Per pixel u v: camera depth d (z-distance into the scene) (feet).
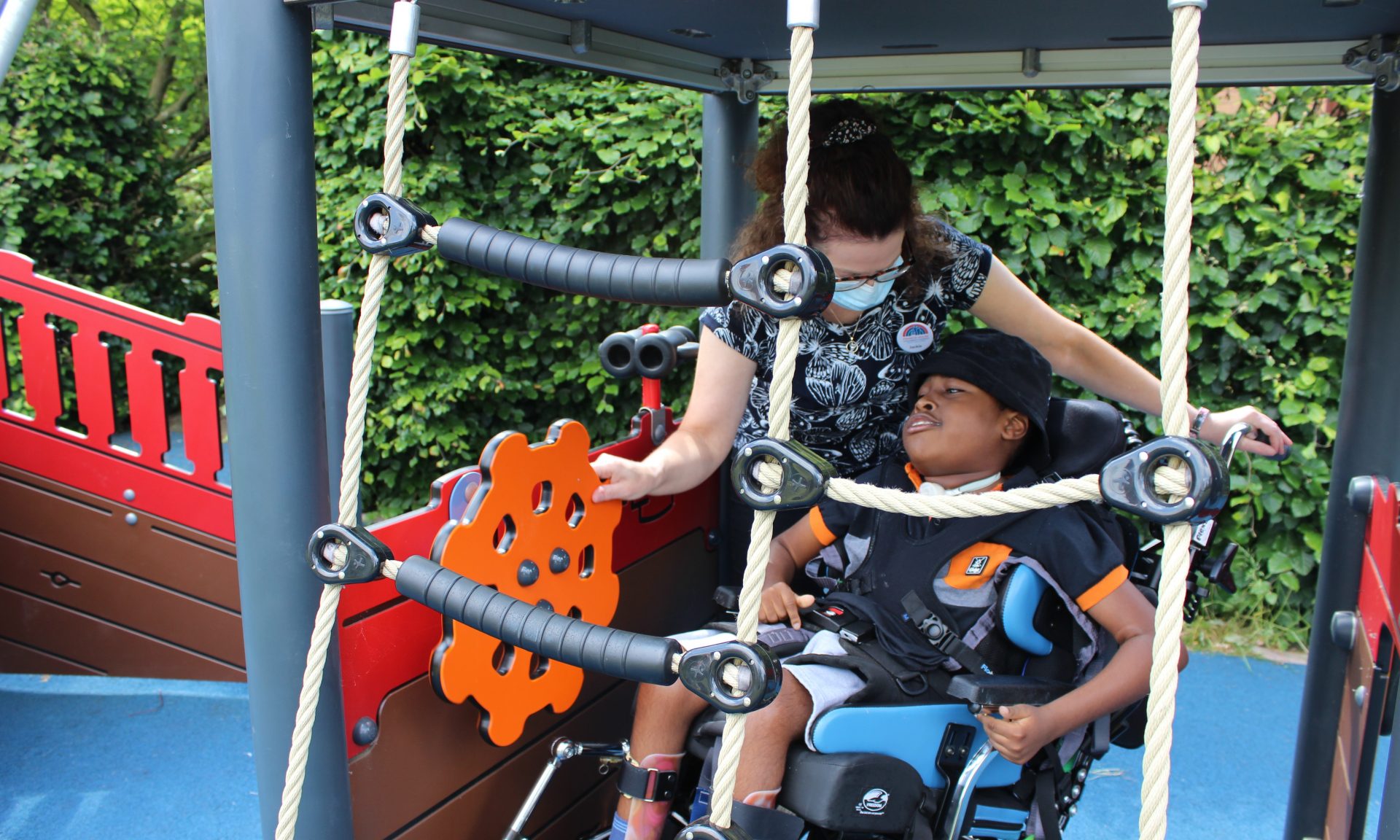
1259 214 13.14
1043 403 6.27
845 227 5.70
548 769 5.82
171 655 11.87
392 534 5.08
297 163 4.58
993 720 5.27
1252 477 13.33
